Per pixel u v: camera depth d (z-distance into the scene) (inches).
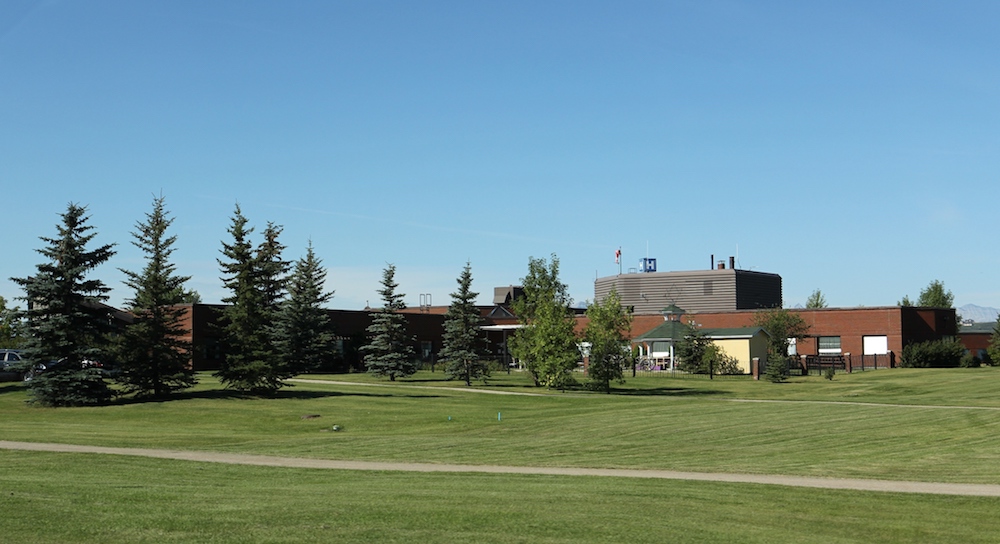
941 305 4271.7
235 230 1827.0
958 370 2452.0
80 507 563.5
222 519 529.3
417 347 3117.6
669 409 1503.4
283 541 473.1
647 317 3307.1
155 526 507.8
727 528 534.3
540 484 722.8
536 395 1859.0
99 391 1579.7
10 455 912.3
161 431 1258.6
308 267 2736.2
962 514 602.9
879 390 1894.7
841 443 1069.1
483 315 3575.3
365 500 610.9
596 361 1991.9
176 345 1706.4
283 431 1312.7
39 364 1576.0
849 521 572.4
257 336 1763.0
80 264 1588.3
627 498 636.1
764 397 1798.7
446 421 1414.9
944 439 1074.1
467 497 629.3
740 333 2689.5
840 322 2977.4
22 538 476.4
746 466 887.7
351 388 1974.7
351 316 2886.3
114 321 1715.1
